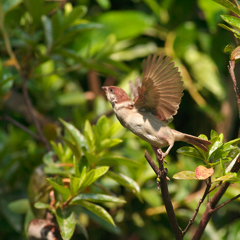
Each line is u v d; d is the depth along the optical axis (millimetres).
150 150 9828
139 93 6285
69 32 9438
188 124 11352
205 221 5230
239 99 4930
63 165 7562
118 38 11430
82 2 12086
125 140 10273
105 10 12828
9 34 10492
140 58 11719
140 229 9664
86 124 8070
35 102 12047
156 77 5816
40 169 7629
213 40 11203
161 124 6598
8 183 9766
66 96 11805
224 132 10836
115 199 6594
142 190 9438
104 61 10156
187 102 11328
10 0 9547
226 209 9875
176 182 9867
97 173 6594
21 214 9133
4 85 9242
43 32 10117
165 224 9828
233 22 5133
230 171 5285
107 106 11328
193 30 10516
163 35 11516
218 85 10914
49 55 9766
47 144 9359
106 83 12523
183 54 10969
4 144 10414
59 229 6723
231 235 9438
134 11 11758
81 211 8766
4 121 11750
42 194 7367
